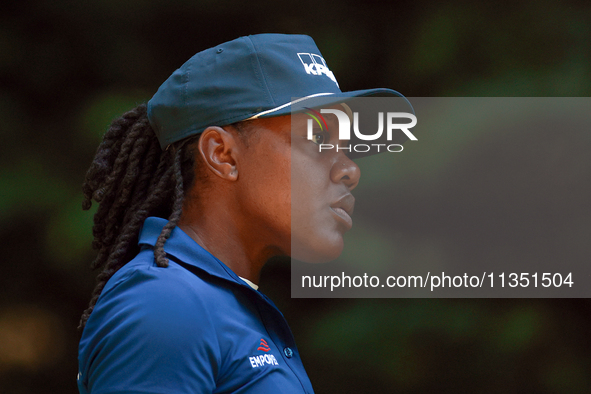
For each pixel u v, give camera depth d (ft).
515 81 53.42
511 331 53.16
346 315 53.06
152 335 12.79
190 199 16.12
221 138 15.55
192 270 14.79
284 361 15.07
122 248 16.35
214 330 13.44
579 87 52.39
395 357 52.08
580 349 53.57
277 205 15.52
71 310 54.60
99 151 18.12
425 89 55.83
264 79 15.47
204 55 16.11
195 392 12.67
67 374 54.34
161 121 16.24
